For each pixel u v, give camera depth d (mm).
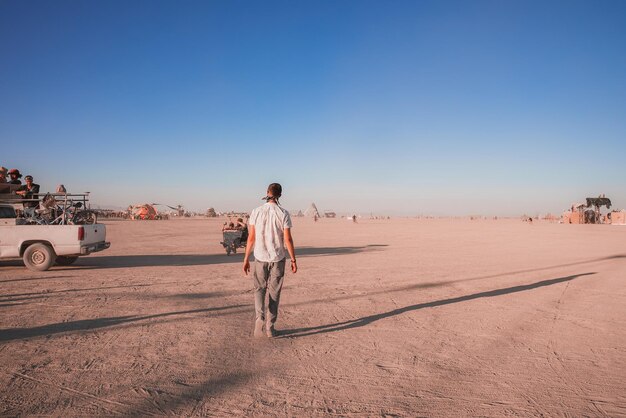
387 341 4789
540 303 6930
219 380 3594
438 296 7477
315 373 3785
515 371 3871
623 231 40312
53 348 4402
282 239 4867
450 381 3617
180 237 26016
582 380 3662
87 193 11133
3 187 11234
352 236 30266
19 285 8250
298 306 6598
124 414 2953
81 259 13461
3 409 3008
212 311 6152
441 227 53438
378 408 3086
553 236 30531
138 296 7215
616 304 6879
